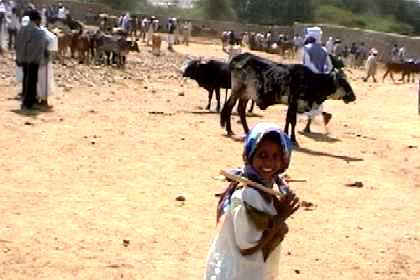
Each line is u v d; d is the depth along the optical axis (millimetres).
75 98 20922
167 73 32906
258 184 4426
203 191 11039
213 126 17703
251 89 16125
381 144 17609
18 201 9695
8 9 31172
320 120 21266
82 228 8734
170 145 14648
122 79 27688
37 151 12891
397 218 10516
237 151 14594
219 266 4496
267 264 4527
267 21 101625
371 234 9555
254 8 102375
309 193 11562
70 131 15195
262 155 4445
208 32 69938
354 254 8648
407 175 13953
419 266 8430
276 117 20906
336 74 16281
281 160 4473
